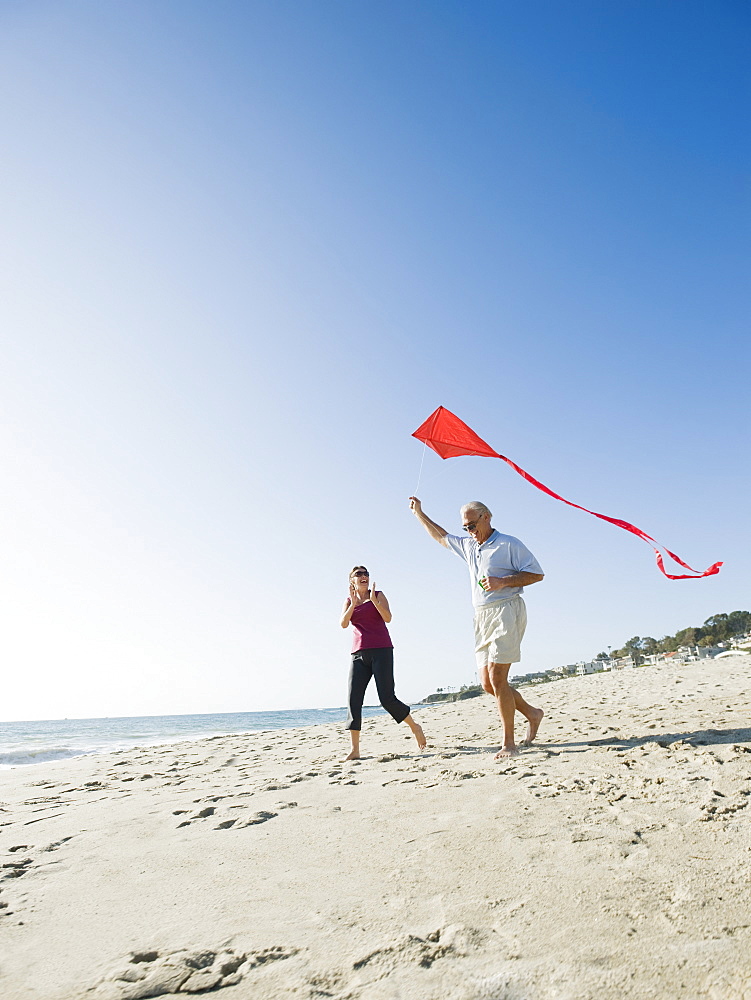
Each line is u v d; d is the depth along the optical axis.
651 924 1.74
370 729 9.53
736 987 1.40
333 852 2.69
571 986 1.47
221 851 2.84
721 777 3.30
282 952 1.77
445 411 5.62
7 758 10.59
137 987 1.62
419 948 1.72
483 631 4.93
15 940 1.99
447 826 2.92
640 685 12.67
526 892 2.06
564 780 3.63
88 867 2.74
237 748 8.17
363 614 5.86
